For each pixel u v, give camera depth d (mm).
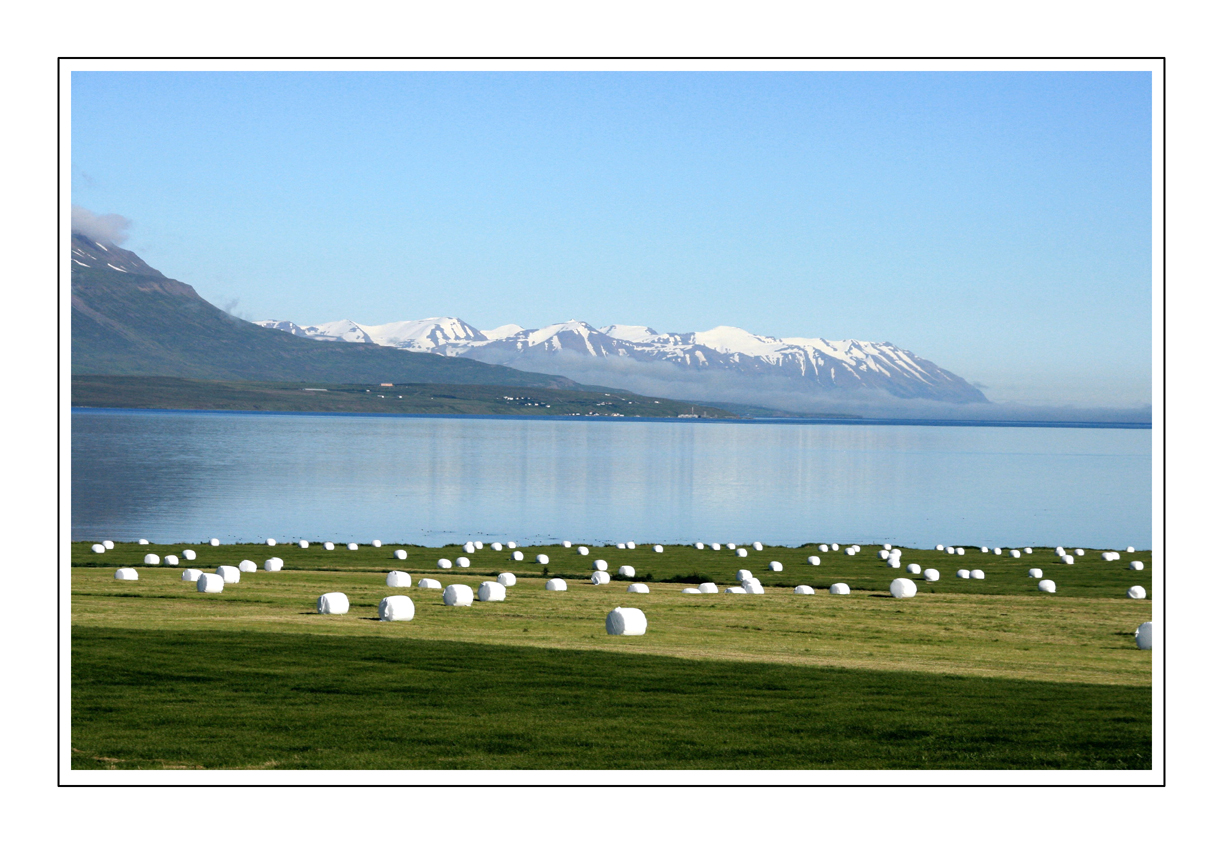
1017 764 19156
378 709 21859
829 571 58438
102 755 18719
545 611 36594
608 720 21422
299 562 58469
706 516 108625
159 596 38594
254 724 20656
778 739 20391
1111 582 53188
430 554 65625
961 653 30000
